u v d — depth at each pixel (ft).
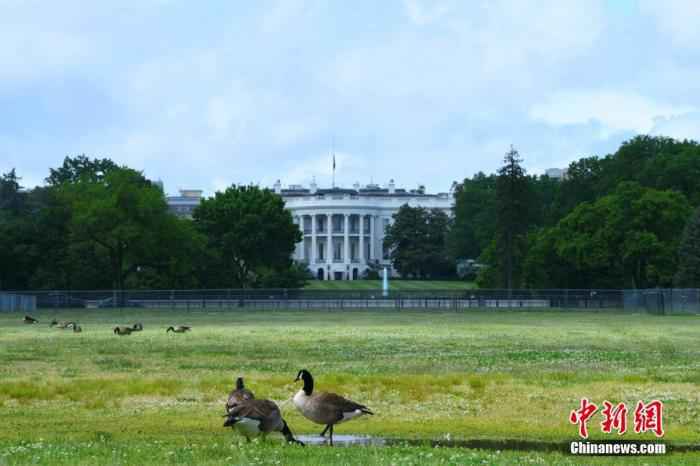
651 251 483.10
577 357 177.78
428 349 198.90
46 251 514.27
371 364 163.12
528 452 84.07
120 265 504.02
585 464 78.48
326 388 123.95
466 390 123.13
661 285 496.23
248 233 570.46
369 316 383.24
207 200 586.86
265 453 76.07
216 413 105.81
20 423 99.40
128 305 457.27
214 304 459.32
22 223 511.81
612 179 628.28
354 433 95.20
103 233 492.54
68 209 517.14
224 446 80.38
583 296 453.99
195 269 547.90
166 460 72.90
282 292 464.24
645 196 493.36
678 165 575.79
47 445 82.53
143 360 173.37
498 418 103.40
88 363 167.22
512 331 270.46
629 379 134.31
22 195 555.28
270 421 81.15
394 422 100.73
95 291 459.32
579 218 506.89
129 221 487.61
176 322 333.83
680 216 495.00
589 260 493.77
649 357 177.58
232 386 126.00
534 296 459.32
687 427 98.73
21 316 380.58
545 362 167.12
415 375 140.87
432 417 103.91
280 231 580.30
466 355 182.80
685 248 453.17
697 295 395.14
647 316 377.09
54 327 299.17
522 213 559.79
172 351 194.90
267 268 588.91
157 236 500.33
